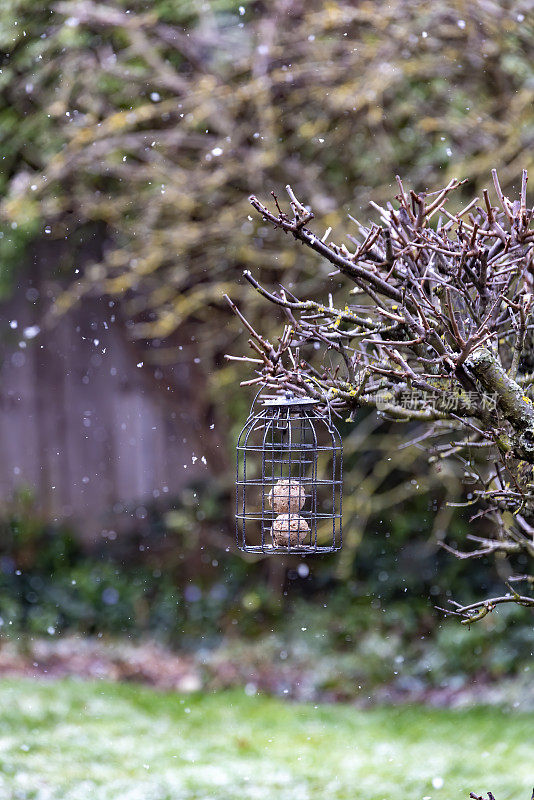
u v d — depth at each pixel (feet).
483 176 34.35
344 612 46.52
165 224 41.34
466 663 40.83
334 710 37.55
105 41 39.01
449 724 34.94
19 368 53.26
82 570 50.62
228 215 37.09
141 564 51.44
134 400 52.75
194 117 35.68
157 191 38.81
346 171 38.42
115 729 32.12
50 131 38.65
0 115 39.42
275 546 17.37
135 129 40.60
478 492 14.49
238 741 32.04
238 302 43.06
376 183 37.40
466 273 13.52
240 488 49.75
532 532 15.15
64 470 53.52
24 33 37.58
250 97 35.40
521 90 34.14
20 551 50.70
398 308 13.62
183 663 44.21
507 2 31.96
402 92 36.73
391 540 47.39
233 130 36.96
